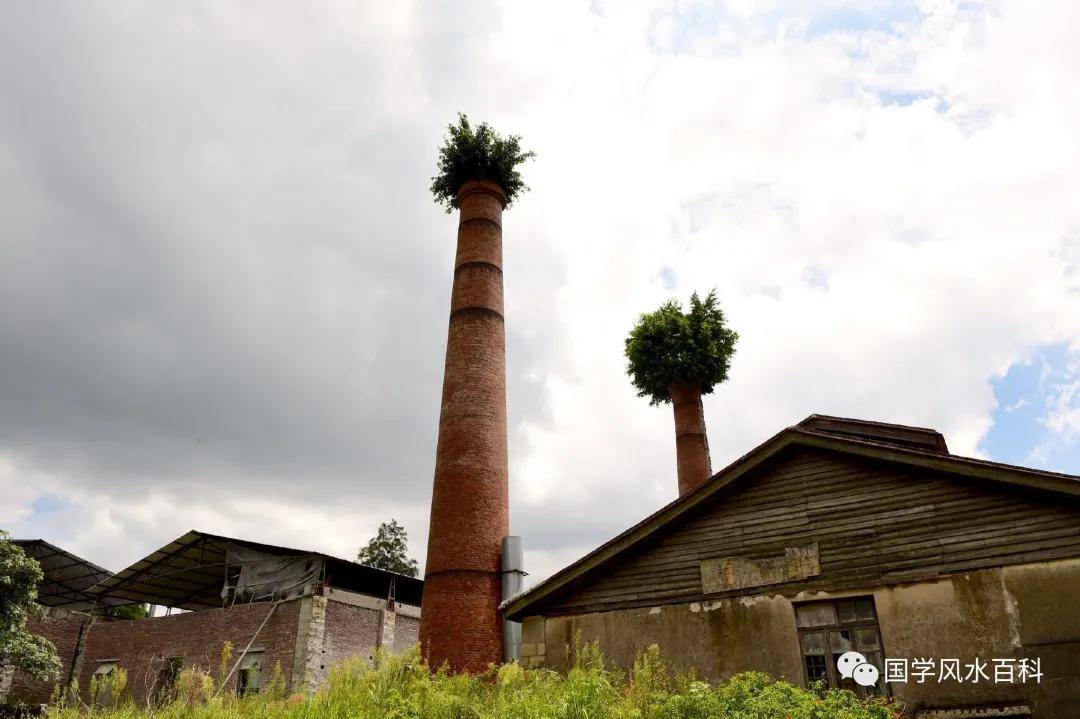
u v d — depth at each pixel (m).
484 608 19.77
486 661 18.94
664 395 34.94
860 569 10.37
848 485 11.04
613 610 12.02
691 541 11.95
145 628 25.70
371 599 23.86
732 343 34.44
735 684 8.51
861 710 7.88
